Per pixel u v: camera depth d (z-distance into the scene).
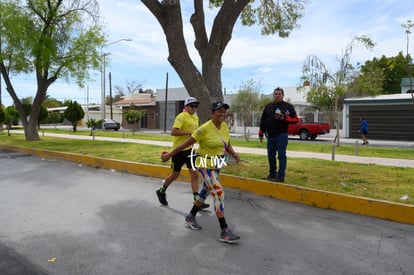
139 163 9.22
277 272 3.53
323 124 24.41
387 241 4.38
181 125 5.60
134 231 4.68
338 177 7.27
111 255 3.91
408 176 7.43
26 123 18.38
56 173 9.23
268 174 7.48
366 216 5.39
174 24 8.31
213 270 3.56
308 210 5.71
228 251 4.04
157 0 8.50
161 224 4.98
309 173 7.73
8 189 7.23
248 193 6.74
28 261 3.75
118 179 8.38
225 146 4.41
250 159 9.83
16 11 16.50
